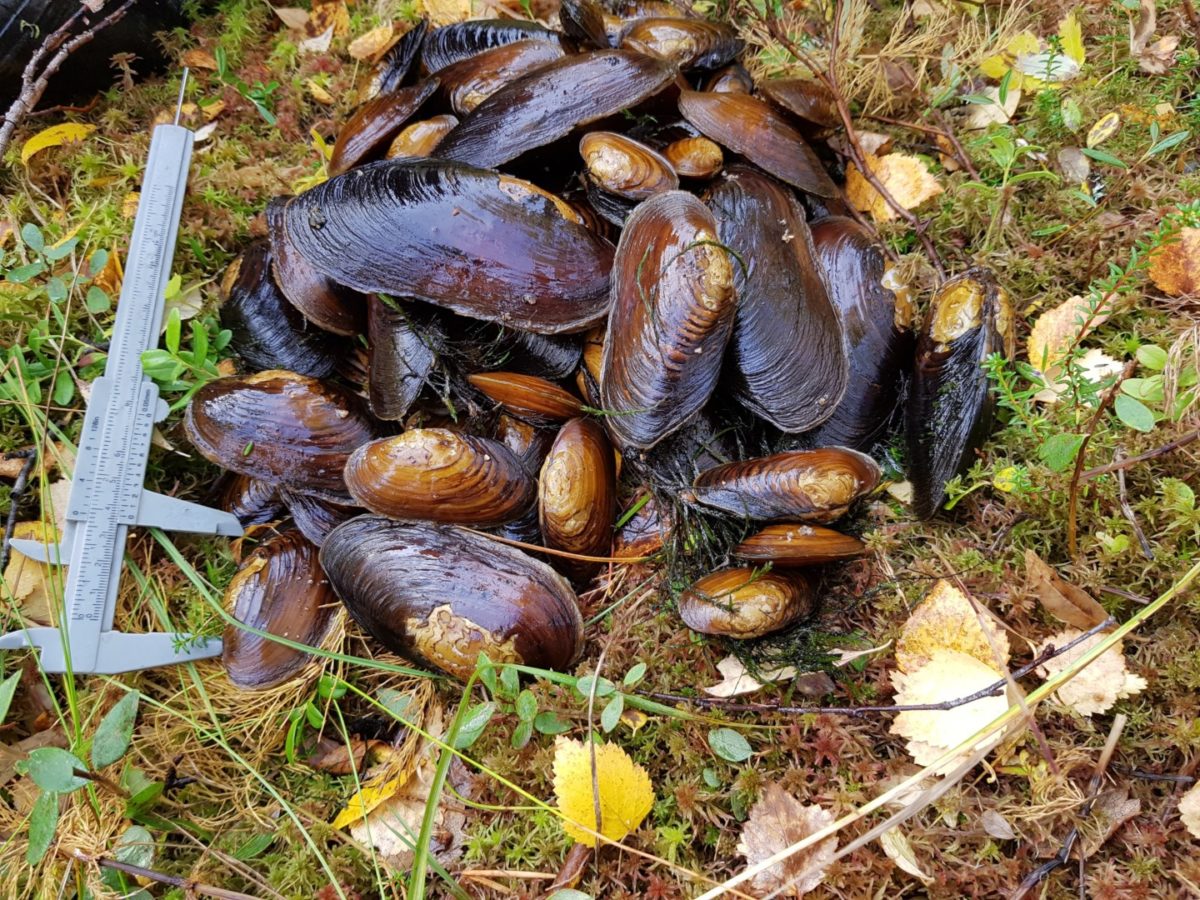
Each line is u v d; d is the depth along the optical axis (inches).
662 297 12.1
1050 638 12.2
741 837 11.8
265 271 15.0
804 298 13.1
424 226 12.9
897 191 15.3
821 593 13.0
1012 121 16.0
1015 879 11.4
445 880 12.3
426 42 16.4
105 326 15.7
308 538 14.2
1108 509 12.7
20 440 14.9
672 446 13.3
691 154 13.6
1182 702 11.7
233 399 13.8
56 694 13.9
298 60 19.1
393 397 13.8
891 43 16.4
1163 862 11.3
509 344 13.9
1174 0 16.1
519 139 13.5
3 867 12.6
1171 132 15.1
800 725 12.4
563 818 11.7
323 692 13.3
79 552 13.5
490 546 13.3
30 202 16.8
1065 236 14.6
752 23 17.0
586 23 15.1
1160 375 12.2
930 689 12.0
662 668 13.0
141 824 12.8
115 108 18.5
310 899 12.2
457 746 11.8
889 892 11.6
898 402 13.8
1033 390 11.9
